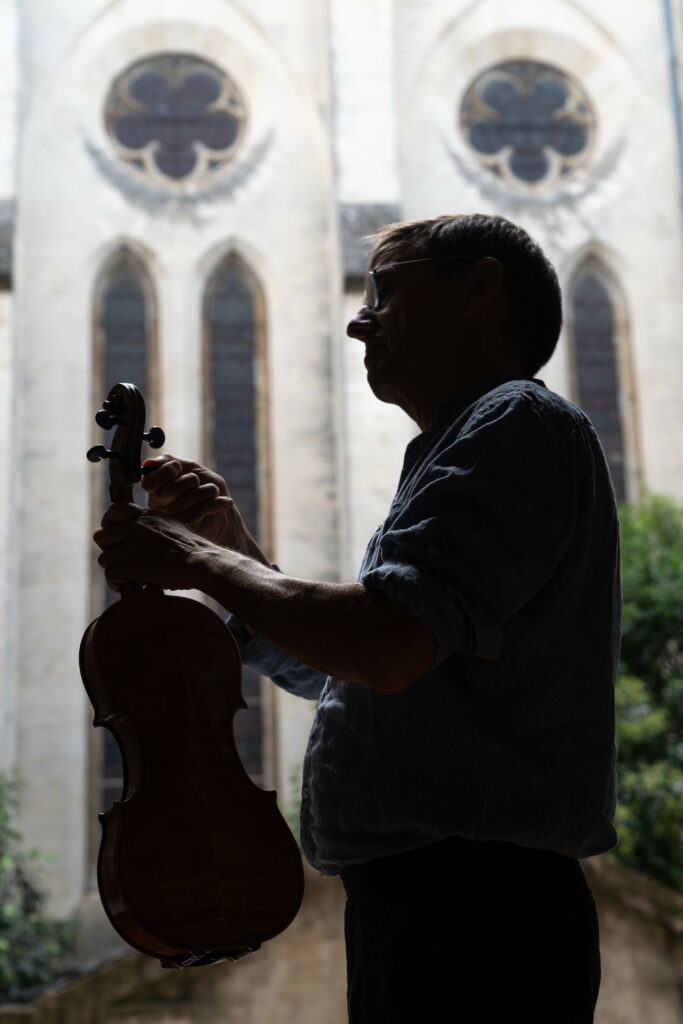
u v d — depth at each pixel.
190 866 1.75
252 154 18.44
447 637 1.67
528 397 1.86
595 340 18.42
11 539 16.19
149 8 18.70
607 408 18.19
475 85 19.16
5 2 17.73
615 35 19.33
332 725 1.88
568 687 1.82
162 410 17.48
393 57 18.05
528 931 1.72
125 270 18.02
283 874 1.81
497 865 1.75
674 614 13.64
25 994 10.24
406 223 2.23
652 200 18.89
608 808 1.82
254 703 16.50
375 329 2.19
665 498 14.94
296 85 18.77
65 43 18.41
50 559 16.64
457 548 1.72
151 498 2.14
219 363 17.86
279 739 16.34
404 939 1.73
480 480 1.76
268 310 18.00
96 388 17.47
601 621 1.87
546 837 1.75
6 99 17.45
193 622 1.94
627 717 12.52
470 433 1.82
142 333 17.80
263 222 18.25
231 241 18.16
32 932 12.51
